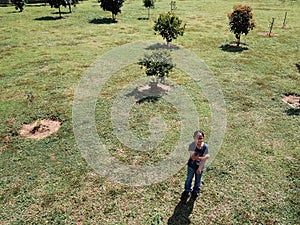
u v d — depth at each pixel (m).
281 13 24.97
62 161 7.08
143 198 6.00
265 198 5.95
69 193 6.14
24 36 18.50
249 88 10.89
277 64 13.36
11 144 7.77
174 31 14.55
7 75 12.31
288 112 9.24
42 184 6.39
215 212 5.64
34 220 5.52
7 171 6.79
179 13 24.95
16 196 6.09
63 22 22.22
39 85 11.27
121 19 23.00
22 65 13.43
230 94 10.39
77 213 5.67
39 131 8.34
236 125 8.49
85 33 18.92
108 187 6.29
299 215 5.55
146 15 24.25
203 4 29.45
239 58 14.12
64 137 7.99
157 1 31.12
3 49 15.91
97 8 27.84
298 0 30.88
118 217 5.57
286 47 15.91
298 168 6.77
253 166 6.85
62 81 11.58
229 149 7.44
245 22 15.61
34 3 33.88
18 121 8.80
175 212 5.65
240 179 6.46
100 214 5.64
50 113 9.19
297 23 21.34
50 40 17.52
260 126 8.46
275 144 7.66
